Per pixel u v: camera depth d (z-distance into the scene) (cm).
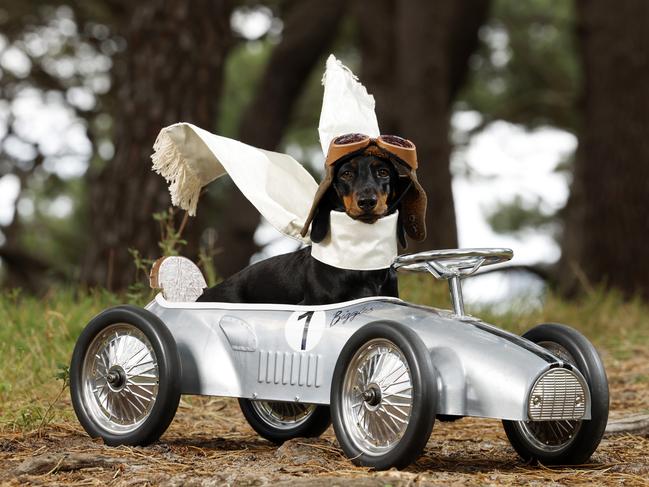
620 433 561
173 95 971
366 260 466
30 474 424
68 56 1872
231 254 1759
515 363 417
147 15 980
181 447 495
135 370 483
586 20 1328
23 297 850
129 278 936
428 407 405
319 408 526
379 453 423
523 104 2244
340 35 2095
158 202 947
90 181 1905
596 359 438
